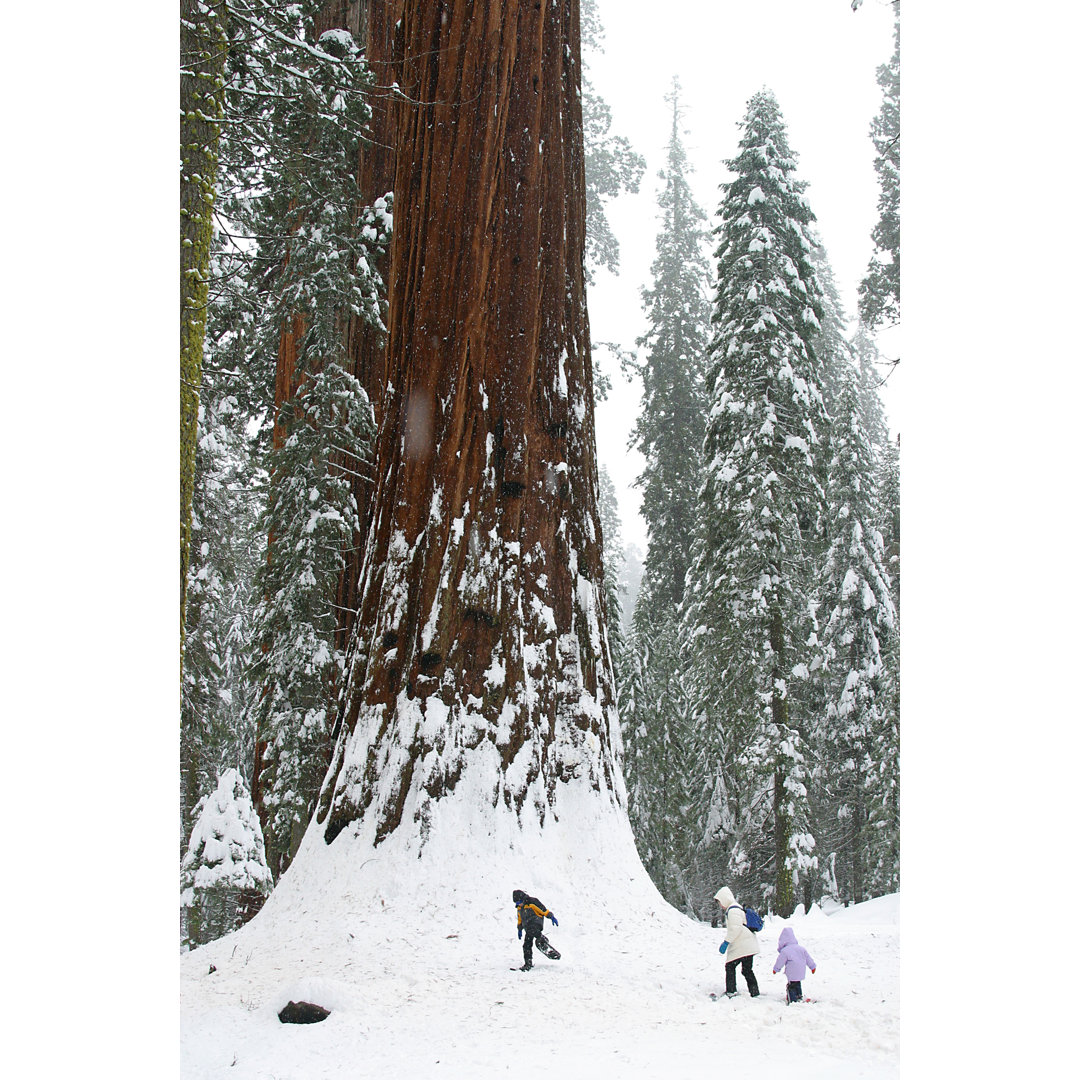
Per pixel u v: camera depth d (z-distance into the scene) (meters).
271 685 16.31
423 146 14.85
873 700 31.06
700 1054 6.58
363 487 18.03
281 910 11.91
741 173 25.05
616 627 26.95
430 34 15.09
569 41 15.92
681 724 31.27
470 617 13.21
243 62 14.35
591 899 11.91
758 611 22.59
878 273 21.81
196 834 14.63
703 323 37.03
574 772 13.27
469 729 12.77
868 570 32.00
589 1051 6.79
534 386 14.51
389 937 10.66
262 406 21.31
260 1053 6.91
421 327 14.30
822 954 10.67
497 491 13.86
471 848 12.05
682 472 34.69
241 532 27.17
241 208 20.27
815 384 23.97
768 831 24.86
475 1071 6.35
